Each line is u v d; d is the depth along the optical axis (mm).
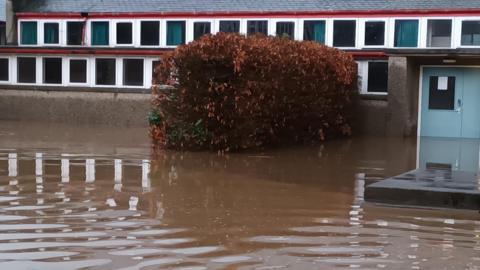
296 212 7172
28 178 9188
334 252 5586
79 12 21250
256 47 11938
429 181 8195
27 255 5391
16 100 20906
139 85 19766
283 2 19953
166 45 20469
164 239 5934
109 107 19875
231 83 11914
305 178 9562
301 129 14453
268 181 9234
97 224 6465
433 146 14406
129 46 20750
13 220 6590
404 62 16500
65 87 20328
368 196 7738
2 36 23500
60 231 6172
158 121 12570
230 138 12234
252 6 20031
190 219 6738
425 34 18094
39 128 17875
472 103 16672
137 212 7035
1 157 11461
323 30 19047
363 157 12211
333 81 15070
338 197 8078
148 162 10938
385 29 18453
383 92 17562
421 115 17125
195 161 11141
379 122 17297
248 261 5289
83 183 8820
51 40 21719
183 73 12078
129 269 5039
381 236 6145
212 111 12039
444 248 5734
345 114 16328
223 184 8922
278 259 5359
